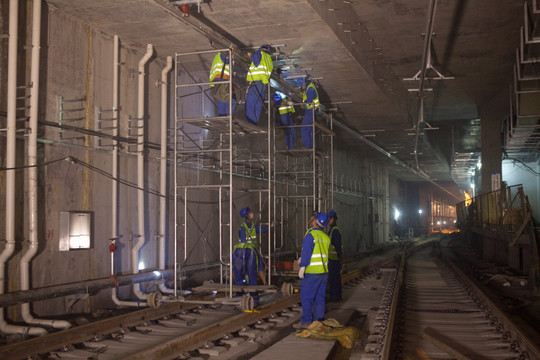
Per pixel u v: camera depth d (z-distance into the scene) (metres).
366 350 7.33
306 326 8.77
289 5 9.99
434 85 22.41
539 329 8.98
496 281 14.96
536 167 31.34
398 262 20.91
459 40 16.67
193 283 13.11
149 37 10.89
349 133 25.53
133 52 11.47
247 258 11.93
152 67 12.10
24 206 8.41
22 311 8.23
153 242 11.80
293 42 12.27
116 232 10.39
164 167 11.95
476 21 15.07
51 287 8.63
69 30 9.57
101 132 10.17
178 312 9.77
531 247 13.35
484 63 19.16
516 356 6.79
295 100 14.27
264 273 12.26
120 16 9.66
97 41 10.29
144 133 11.65
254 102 11.00
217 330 7.79
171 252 12.30
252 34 11.67
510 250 17.88
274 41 12.18
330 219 12.48
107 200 10.33
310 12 10.38
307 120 14.04
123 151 10.84
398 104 21.03
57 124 9.05
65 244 9.11
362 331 9.14
